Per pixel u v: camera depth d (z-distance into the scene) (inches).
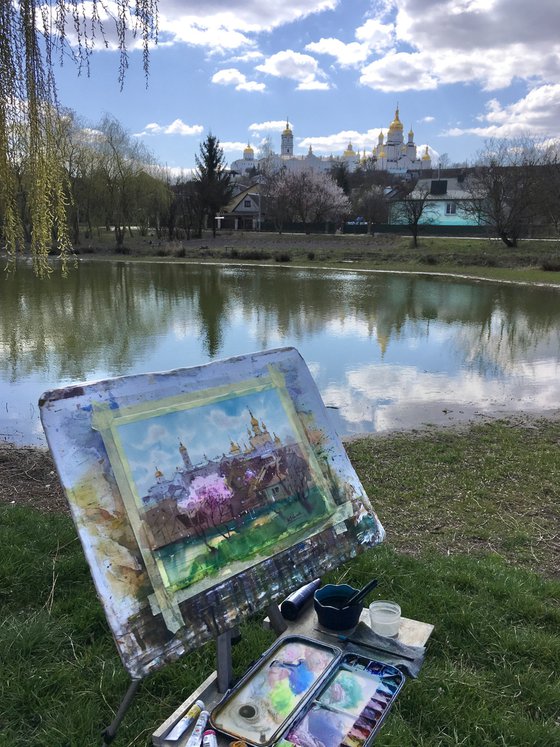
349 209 2436.0
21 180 185.6
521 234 1583.4
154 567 66.4
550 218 1529.3
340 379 407.2
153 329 608.1
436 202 2185.0
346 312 740.0
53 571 134.0
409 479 225.6
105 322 645.9
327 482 88.5
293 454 86.0
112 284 1031.0
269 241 1963.6
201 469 74.6
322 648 81.6
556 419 317.1
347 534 87.4
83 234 2119.8
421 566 146.3
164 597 65.7
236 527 75.3
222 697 72.6
